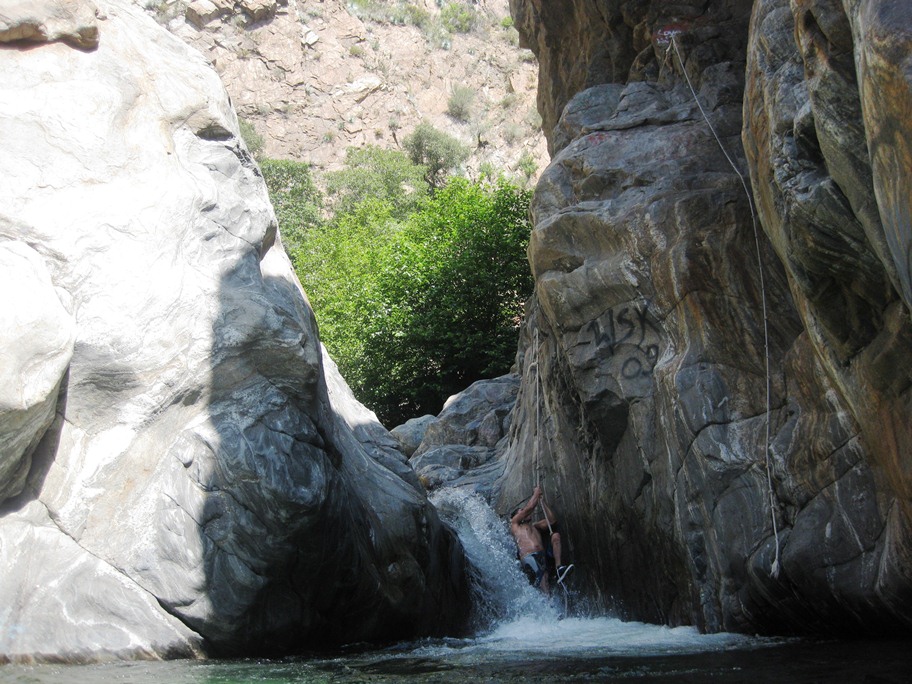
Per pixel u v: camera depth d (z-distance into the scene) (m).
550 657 5.51
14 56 6.04
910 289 3.32
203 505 5.54
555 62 13.58
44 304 5.14
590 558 9.25
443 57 63.09
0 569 4.94
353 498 6.61
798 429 6.38
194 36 56.38
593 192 8.58
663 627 7.66
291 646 5.86
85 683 4.28
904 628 5.51
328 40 59.75
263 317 6.07
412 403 21.17
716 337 7.19
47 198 5.74
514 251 20.28
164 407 5.66
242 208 6.62
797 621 6.29
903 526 5.24
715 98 8.70
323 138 57.53
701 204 7.53
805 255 4.99
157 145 6.36
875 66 3.19
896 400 4.82
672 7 10.22
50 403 5.10
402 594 6.95
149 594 5.28
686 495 7.19
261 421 5.83
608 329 8.18
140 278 5.82
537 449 10.66
